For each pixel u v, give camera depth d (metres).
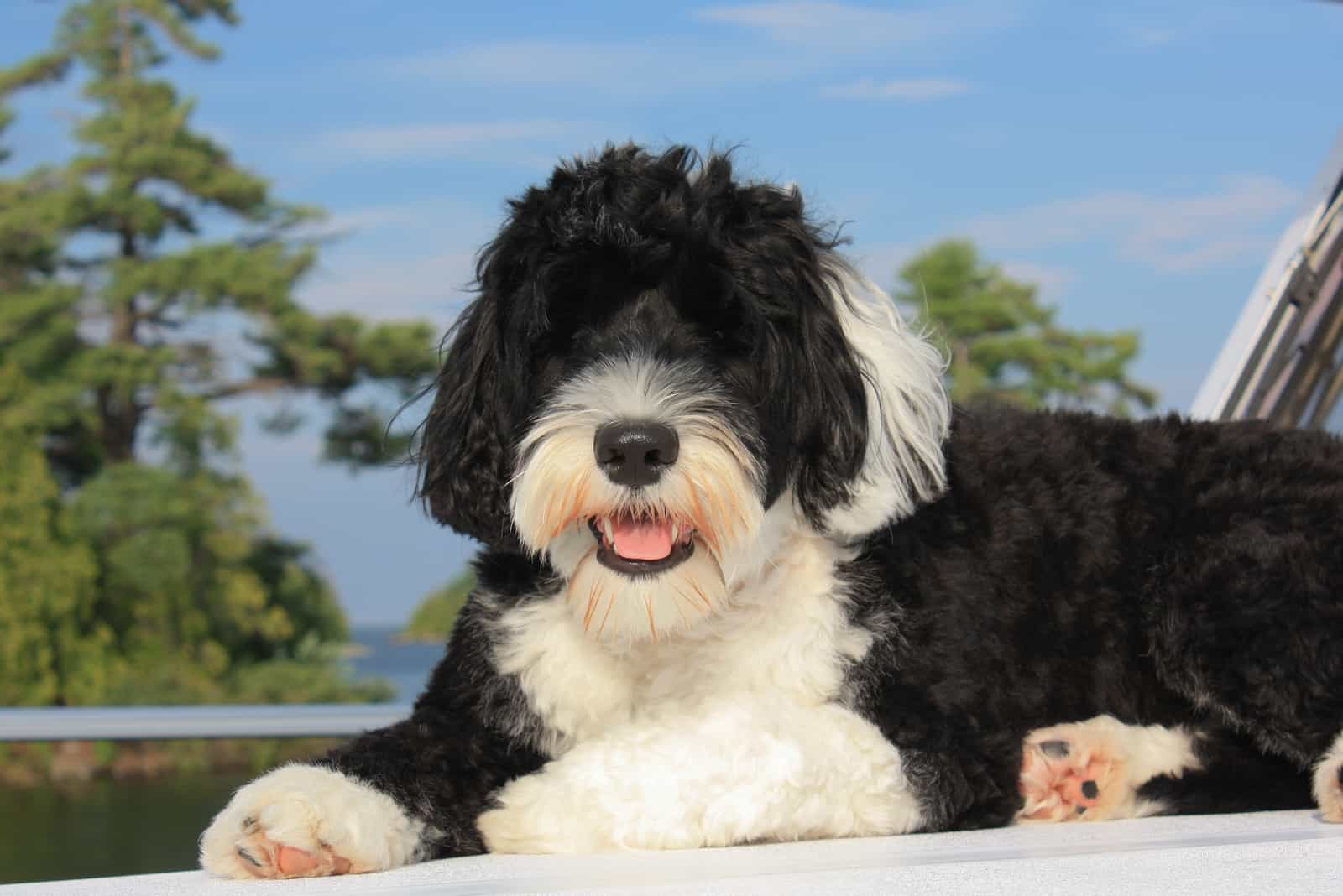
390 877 2.48
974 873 2.21
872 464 3.25
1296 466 3.58
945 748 3.02
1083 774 3.25
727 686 3.16
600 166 3.39
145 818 26.91
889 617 3.17
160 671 27.47
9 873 23.33
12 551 26.69
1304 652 3.31
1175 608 3.49
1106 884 2.12
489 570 3.33
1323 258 5.03
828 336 3.31
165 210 29.80
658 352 3.12
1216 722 3.52
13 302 28.22
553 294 3.25
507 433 3.32
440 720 3.11
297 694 27.83
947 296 38.41
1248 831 2.78
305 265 29.61
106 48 30.12
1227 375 5.09
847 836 2.90
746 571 3.10
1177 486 3.63
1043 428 3.79
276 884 2.41
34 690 26.41
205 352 29.39
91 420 28.64
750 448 3.07
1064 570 3.51
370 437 29.69
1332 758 3.12
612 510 2.96
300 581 29.77
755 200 3.36
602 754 2.81
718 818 2.71
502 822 2.80
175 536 27.61
